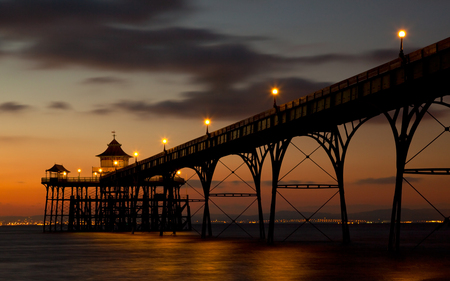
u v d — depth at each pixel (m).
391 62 42.91
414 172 45.50
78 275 37.91
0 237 121.75
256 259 47.38
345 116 55.19
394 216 49.72
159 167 100.56
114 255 54.88
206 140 77.50
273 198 64.38
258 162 77.06
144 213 140.75
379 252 53.28
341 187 60.97
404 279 33.53
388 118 46.25
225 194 83.06
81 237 103.62
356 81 47.19
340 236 132.12
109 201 139.25
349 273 36.53
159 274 37.44
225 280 33.84
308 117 55.38
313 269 38.97
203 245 69.19
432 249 62.41
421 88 43.25
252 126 65.81
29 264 47.03
